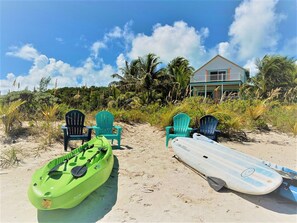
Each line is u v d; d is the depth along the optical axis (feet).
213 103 32.04
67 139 15.11
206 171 10.75
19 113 19.89
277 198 8.72
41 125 19.42
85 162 9.63
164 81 65.72
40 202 6.77
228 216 7.48
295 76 69.15
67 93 41.91
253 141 20.10
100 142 12.96
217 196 8.95
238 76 71.20
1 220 7.07
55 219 7.17
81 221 7.09
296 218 7.42
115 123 26.53
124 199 8.58
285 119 25.77
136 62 70.64
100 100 39.91
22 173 11.02
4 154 13.32
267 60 70.64
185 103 27.48
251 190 8.37
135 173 11.41
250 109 25.94
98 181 8.64
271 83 66.54
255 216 7.50
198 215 7.52
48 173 8.25
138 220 7.17
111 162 10.69
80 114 16.43
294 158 14.89
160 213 7.62
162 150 16.69
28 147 15.17
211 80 73.92
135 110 33.19
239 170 9.96
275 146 18.43
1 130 17.80
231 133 21.49
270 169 9.64
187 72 75.72
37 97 24.20
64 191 7.12
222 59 77.30
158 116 27.86
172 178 10.85
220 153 12.35
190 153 12.82
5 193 8.87
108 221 7.11
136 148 17.25
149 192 9.23
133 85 65.87
